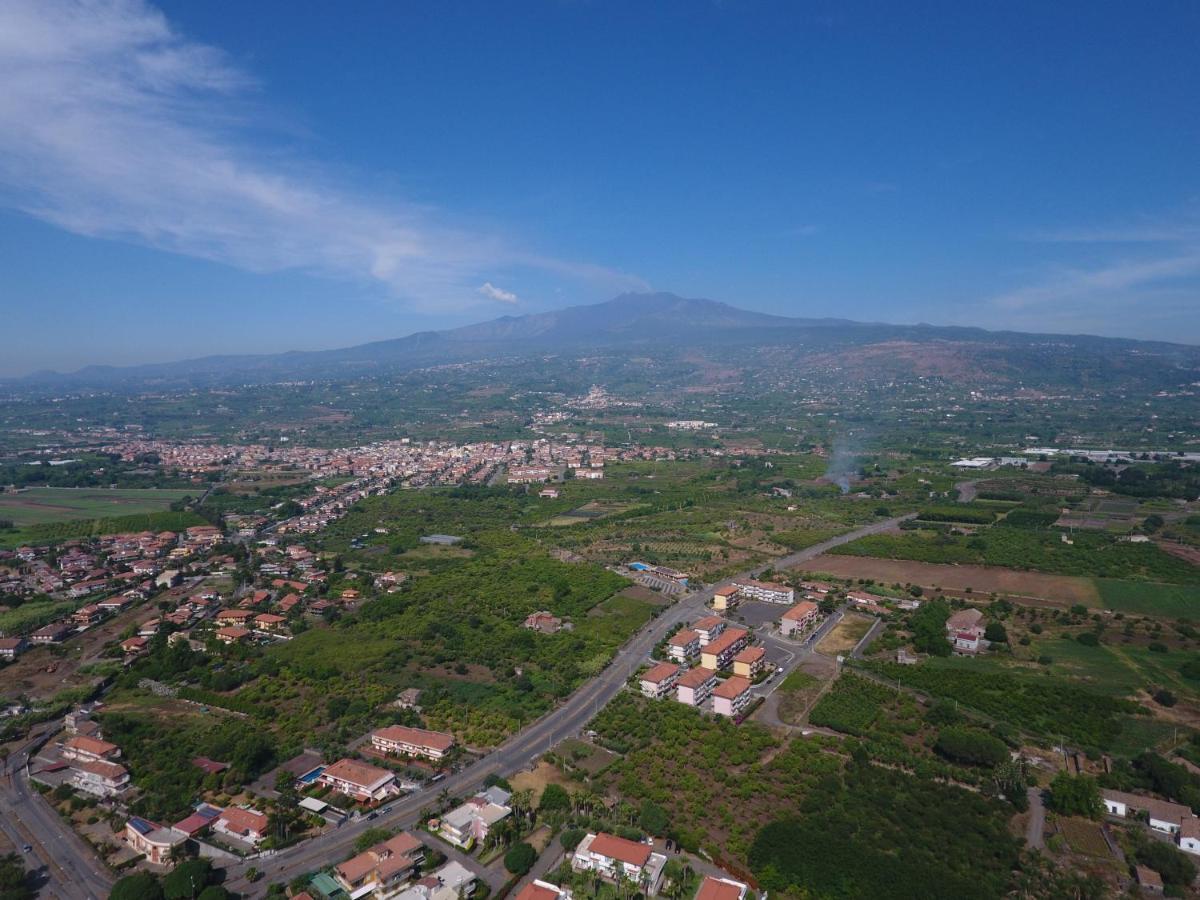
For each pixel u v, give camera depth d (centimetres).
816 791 16450
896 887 13400
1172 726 19075
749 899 13350
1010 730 19000
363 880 13588
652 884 13625
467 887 13575
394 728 19012
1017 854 14450
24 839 15375
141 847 14950
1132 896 13400
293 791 16738
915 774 17200
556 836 15162
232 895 13488
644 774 17412
